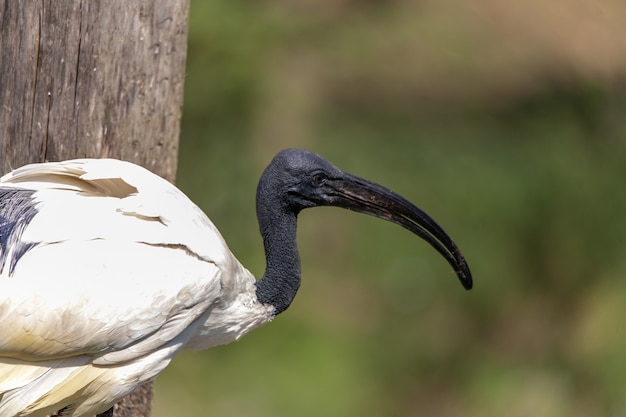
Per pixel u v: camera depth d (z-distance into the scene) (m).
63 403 6.38
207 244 6.51
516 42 17.66
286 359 12.45
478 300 13.44
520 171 14.54
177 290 6.27
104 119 7.04
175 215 6.42
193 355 12.43
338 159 14.17
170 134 7.32
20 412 6.26
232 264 6.75
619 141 16.11
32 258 5.96
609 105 16.83
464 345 13.27
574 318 13.82
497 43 17.56
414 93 15.78
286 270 7.23
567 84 17.03
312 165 7.16
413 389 12.89
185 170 13.76
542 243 14.02
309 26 16.36
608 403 13.20
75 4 6.84
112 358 6.30
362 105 15.16
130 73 7.09
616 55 18.08
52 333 5.98
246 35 15.44
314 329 12.77
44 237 6.02
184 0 7.22
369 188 7.30
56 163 6.38
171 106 7.29
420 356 13.06
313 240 13.44
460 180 14.15
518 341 13.45
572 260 14.05
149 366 6.45
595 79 17.27
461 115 15.59
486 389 13.02
